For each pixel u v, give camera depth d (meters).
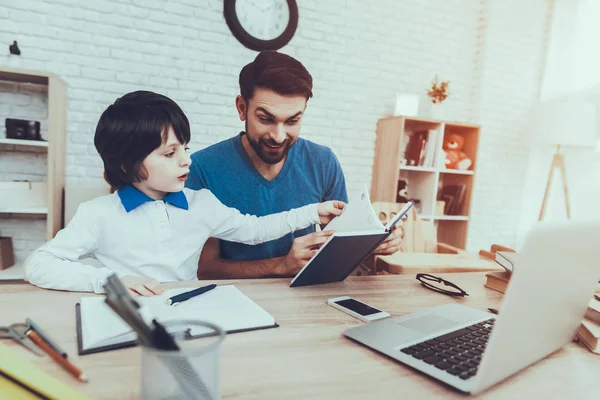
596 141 3.07
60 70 2.45
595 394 0.54
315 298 0.88
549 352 0.62
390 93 3.30
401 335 0.67
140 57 2.59
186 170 1.03
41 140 2.32
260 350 0.60
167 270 1.09
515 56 3.56
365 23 3.16
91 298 0.75
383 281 1.06
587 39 3.21
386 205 2.00
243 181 1.45
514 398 0.51
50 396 0.40
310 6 2.98
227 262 1.35
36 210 2.20
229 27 2.76
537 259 0.46
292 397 0.48
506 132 3.61
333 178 1.65
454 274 1.21
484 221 3.64
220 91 2.80
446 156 3.18
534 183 3.59
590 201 3.14
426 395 0.50
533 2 3.55
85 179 2.56
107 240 1.03
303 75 1.23
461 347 0.63
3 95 2.37
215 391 0.40
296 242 1.13
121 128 0.93
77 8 2.44
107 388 0.47
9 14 2.33
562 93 3.36
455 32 3.46
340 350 0.62
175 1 2.63
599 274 0.62
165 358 0.37
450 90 3.51
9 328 0.59
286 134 1.29
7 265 2.33
